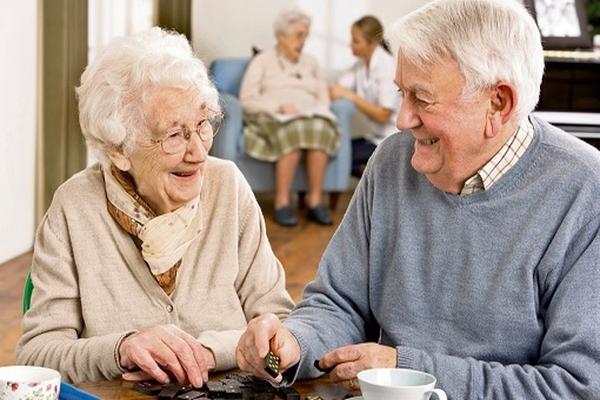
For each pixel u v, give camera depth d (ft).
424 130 7.59
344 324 8.39
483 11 7.36
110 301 8.81
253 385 7.58
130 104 8.36
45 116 25.57
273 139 30.86
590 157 7.81
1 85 23.24
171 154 8.43
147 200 8.77
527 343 7.75
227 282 9.09
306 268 24.66
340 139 31.40
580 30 20.89
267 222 31.14
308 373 7.92
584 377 7.25
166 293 8.91
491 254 7.82
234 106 30.83
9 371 6.57
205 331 8.75
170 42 8.64
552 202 7.70
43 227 8.95
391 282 8.25
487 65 7.30
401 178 8.30
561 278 7.65
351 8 36.81
